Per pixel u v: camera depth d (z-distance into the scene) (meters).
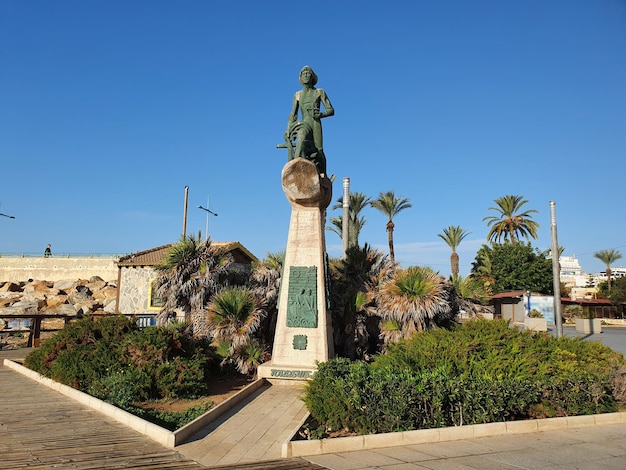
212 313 13.31
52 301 34.94
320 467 6.14
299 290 11.86
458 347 9.73
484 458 6.50
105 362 10.73
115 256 46.06
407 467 6.12
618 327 40.69
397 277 13.64
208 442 7.28
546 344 10.63
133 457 6.47
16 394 10.25
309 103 12.87
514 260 49.62
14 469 5.83
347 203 19.77
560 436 7.75
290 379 11.27
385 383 7.73
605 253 61.56
